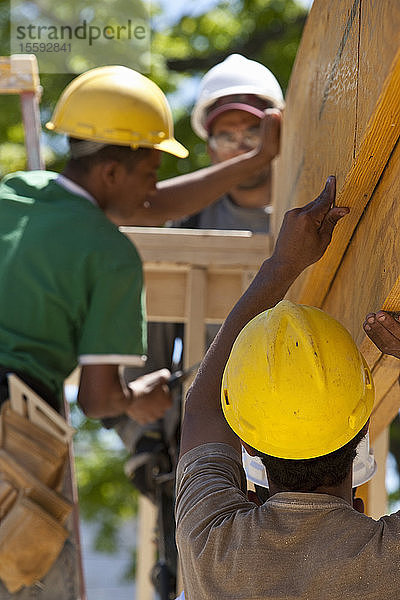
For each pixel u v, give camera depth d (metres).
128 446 4.86
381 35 1.97
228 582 2.12
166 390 4.18
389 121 2.05
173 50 10.52
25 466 3.41
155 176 4.08
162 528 4.69
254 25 10.70
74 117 3.95
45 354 3.59
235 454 2.43
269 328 2.22
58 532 3.38
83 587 3.74
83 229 3.69
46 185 3.86
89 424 10.84
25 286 3.61
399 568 2.05
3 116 10.02
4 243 3.68
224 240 4.34
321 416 2.16
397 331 2.22
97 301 3.62
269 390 2.18
